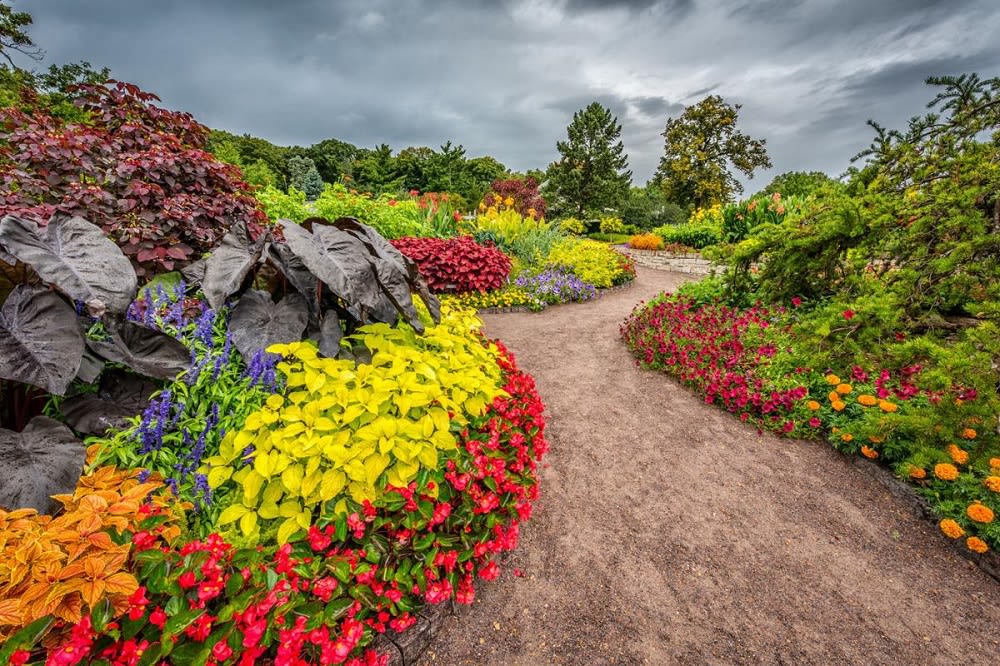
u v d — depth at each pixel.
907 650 1.73
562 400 3.89
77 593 1.10
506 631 1.72
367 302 2.08
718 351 4.19
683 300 6.01
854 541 2.29
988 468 2.29
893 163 4.32
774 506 2.55
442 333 2.55
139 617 1.12
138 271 2.90
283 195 8.49
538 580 1.98
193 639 1.17
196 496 1.54
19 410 1.60
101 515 1.23
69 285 1.54
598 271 9.17
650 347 4.79
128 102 3.66
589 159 26.27
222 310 2.21
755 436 3.29
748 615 1.87
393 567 1.57
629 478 2.78
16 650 0.98
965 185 3.65
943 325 3.51
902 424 2.54
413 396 1.88
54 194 3.17
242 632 1.19
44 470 1.34
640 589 1.97
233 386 1.88
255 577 1.30
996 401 2.21
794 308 5.19
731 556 2.18
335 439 1.65
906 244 3.89
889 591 2.00
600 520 2.40
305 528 1.50
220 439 1.75
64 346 1.47
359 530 1.51
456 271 7.02
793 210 11.23
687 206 32.16
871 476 2.77
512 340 5.62
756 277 5.80
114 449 1.52
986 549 2.07
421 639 1.61
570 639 1.72
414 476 1.73
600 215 27.69
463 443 2.09
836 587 2.02
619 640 1.73
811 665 1.67
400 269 2.35
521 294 7.42
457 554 1.71
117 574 1.10
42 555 1.09
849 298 4.55
